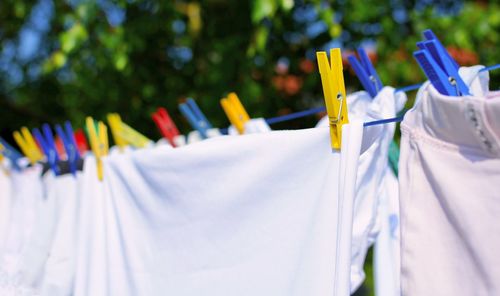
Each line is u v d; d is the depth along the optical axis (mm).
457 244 747
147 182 1072
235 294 928
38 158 1423
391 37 2133
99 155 1184
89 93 2316
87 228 1185
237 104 1159
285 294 876
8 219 1432
